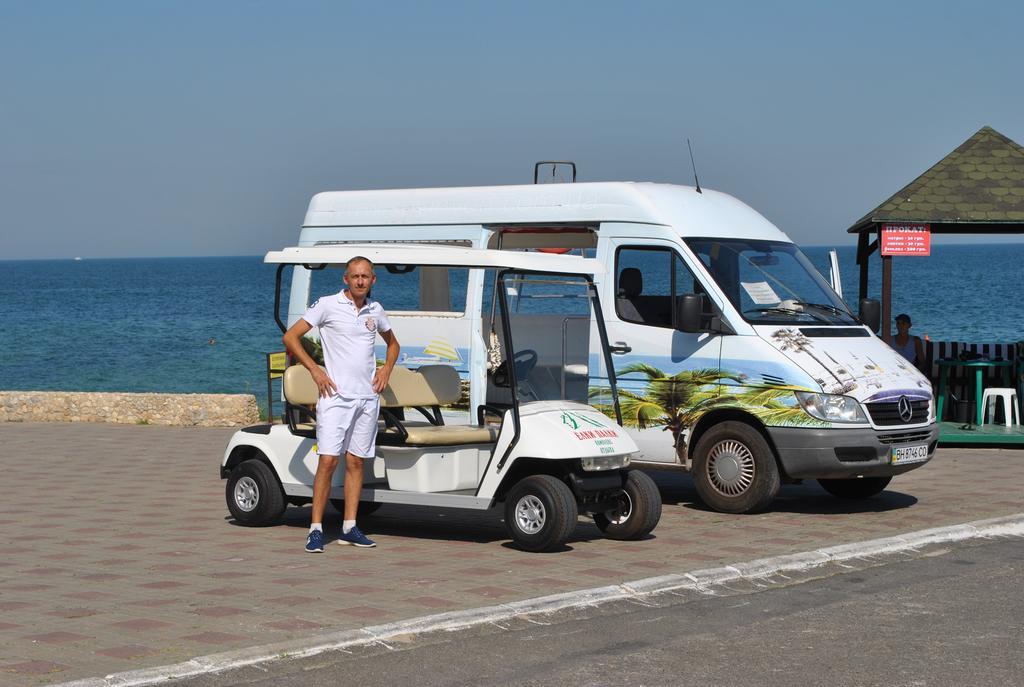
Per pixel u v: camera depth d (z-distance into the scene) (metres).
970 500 11.98
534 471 9.67
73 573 8.53
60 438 17.39
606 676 6.23
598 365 11.77
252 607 7.48
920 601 7.95
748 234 12.03
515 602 7.59
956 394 16.97
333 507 11.57
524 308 11.65
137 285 122.94
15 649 6.50
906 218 15.79
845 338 11.49
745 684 6.11
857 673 6.31
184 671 6.14
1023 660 6.57
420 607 7.51
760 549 9.56
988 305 60.31
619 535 9.90
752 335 11.16
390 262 9.80
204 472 13.99
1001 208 15.78
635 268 11.70
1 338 55.53
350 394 9.38
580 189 12.05
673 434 11.47
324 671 6.25
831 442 10.80
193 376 39.03
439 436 9.70
